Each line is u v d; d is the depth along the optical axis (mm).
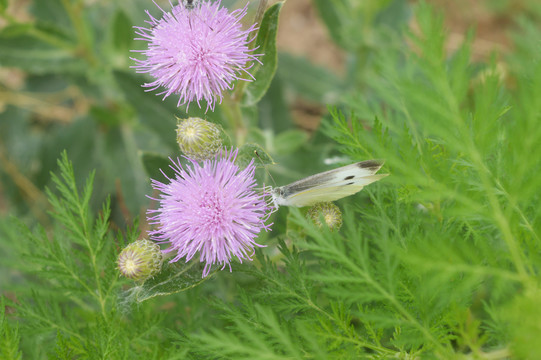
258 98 336
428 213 305
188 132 306
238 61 308
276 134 449
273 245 328
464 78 269
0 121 498
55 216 306
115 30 438
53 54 453
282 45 599
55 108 523
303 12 609
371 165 283
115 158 464
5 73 569
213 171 304
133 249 297
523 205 274
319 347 271
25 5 572
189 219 298
